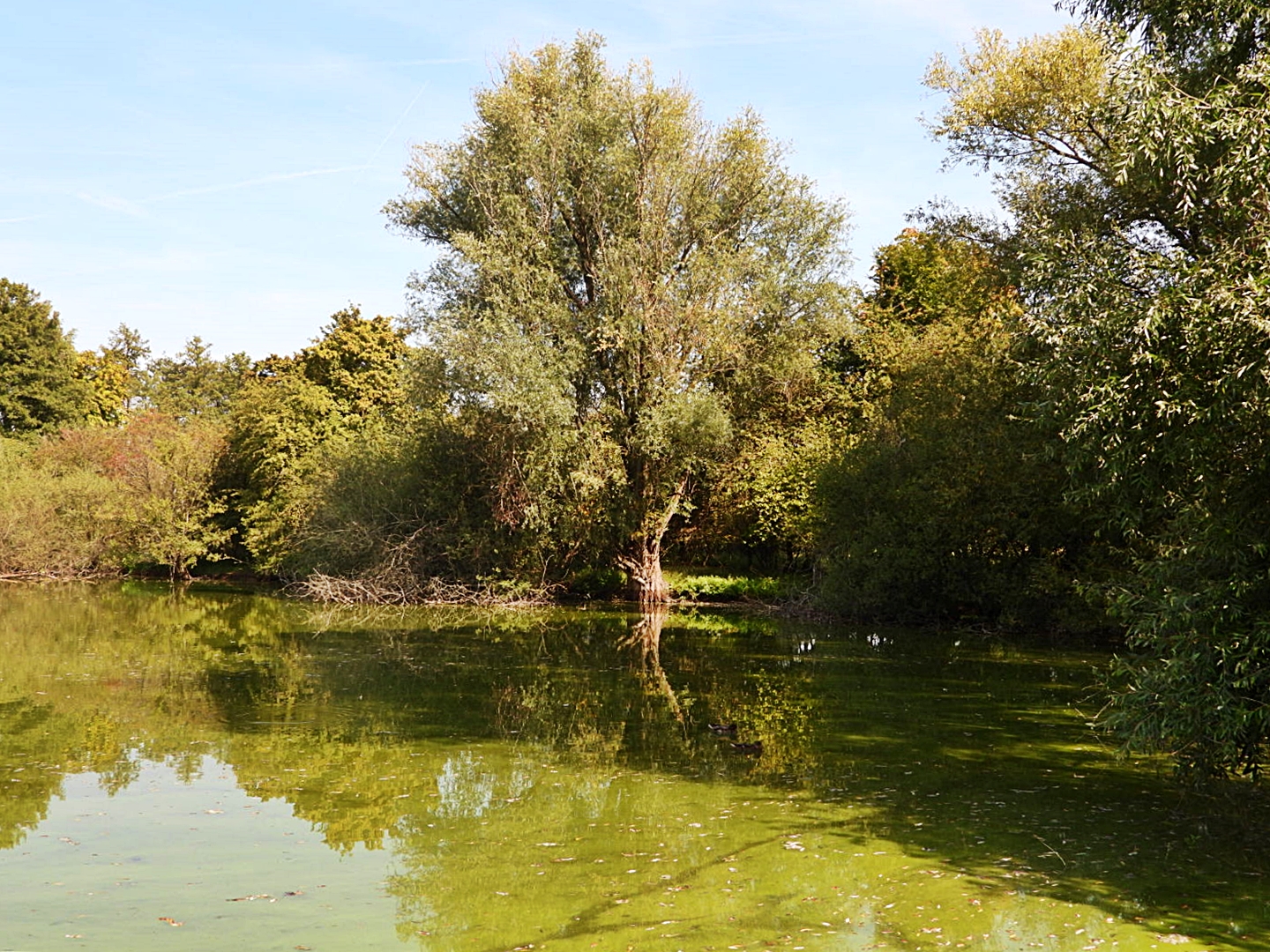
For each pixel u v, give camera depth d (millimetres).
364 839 7957
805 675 16422
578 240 28047
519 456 26906
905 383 25312
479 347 25016
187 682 15352
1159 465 8273
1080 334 8383
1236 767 8344
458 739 11711
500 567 29484
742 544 32438
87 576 38125
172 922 6199
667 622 24719
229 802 8945
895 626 23891
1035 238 17719
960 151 20969
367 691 14812
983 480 21453
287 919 6289
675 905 6547
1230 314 7363
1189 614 7930
